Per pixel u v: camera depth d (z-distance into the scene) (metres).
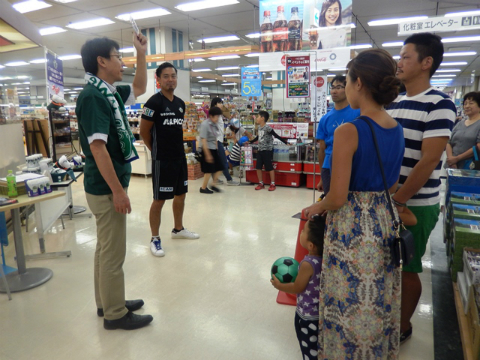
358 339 1.35
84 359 1.97
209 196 5.93
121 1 7.55
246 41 11.74
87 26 9.62
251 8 8.20
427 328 2.25
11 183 2.67
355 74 1.34
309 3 4.82
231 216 4.73
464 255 2.15
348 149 1.28
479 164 3.76
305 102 8.02
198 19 9.09
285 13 4.93
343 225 1.35
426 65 1.80
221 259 3.31
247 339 2.13
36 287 2.80
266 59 5.08
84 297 2.65
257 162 6.43
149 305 2.52
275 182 6.79
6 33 4.08
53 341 2.13
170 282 2.86
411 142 1.83
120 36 10.84
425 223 1.88
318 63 4.89
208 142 6.01
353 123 1.30
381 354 1.39
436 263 3.23
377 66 1.29
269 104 10.98
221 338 2.14
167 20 9.16
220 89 27.52
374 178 1.33
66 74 19.03
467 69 18.36
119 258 2.19
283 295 2.61
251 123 8.31
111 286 2.18
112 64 2.07
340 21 4.74
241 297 2.62
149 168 7.67
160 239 3.65
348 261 1.34
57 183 3.33
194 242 3.76
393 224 1.37
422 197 1.87
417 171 1.71
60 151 4.31
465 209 2.56
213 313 2.42
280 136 6.26
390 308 1.39
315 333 1.63
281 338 2.14
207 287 2.78
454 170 3.36
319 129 3.22
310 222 1.65
